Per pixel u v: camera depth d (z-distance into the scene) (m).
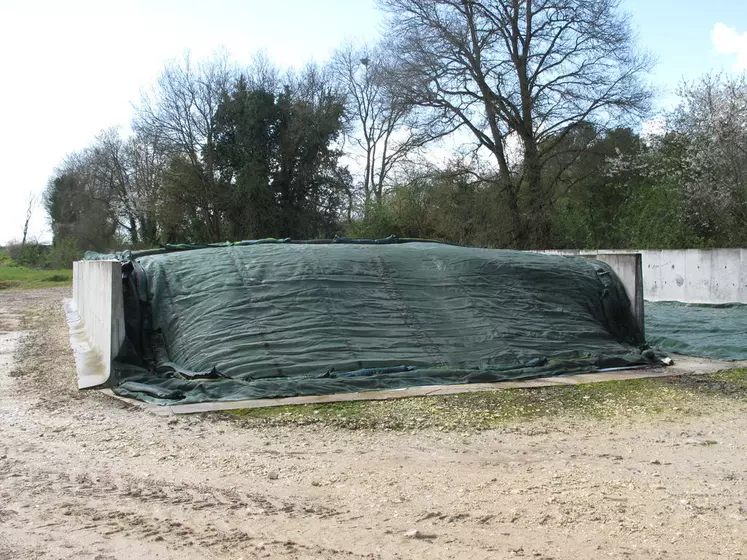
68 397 8.65
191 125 40.66
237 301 10.18
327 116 42.81
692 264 19.16
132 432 7.00
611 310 12.34
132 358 9.41
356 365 9.48
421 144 30.33
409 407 8.07
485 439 6.76
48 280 40.66
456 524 4.52
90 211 56.41
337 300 10.55
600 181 29.22
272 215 41.09
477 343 10.49
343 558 4.01
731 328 13.98
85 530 4.43
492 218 29.94
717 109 22.31
